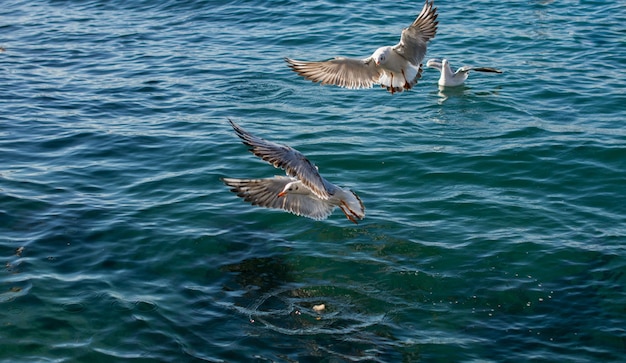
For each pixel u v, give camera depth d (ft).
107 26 90.43
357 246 44.11
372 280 40.98
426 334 36.91
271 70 73.41
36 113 64.44
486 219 46.88
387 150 56.24
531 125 60.29
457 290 40.14
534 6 90.99
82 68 76.23
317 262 42.65
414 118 62.69
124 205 48.78
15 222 46.39
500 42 80.02
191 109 64.69
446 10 90.33
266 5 93.56
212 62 76.28
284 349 35.83
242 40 82.58
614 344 36.04
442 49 78.69
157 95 68.18
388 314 38.37
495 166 53.57
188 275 41.52
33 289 39.73
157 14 93.91
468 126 60.70
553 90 67.36
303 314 38.34
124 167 54.34
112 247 43.96
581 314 38.14
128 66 76.18
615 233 44.93
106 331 36.83
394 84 34.30
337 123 61.46
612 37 80.02
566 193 50.03
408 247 43.91
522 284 40.47
